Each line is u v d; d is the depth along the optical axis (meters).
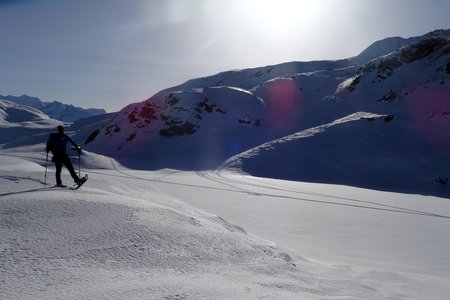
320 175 58.53
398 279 9.10
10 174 11.24
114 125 109.75
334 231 17.05
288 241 14.45
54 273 4.87
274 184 42.50
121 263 5.64
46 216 7.14
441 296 7.87
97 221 7.20
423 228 18.86
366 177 56.81
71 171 10.41
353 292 6.70
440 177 54.19
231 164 64.06
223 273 6.10
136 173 51.50
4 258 5.16
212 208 21.72
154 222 7.72
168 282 4.89
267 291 5.18
